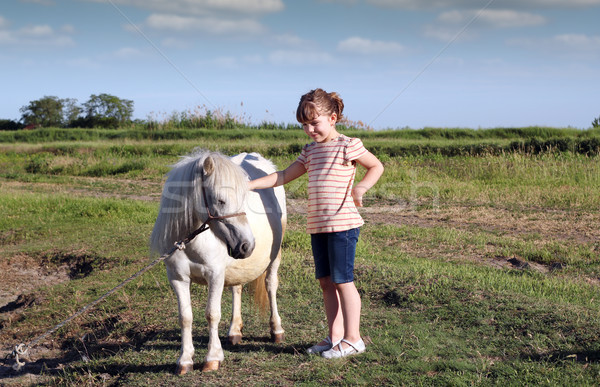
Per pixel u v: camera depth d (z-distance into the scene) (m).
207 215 3.22
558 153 16.28
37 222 9.94
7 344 5.10
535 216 9.86
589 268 6.72
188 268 3.41
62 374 4.00
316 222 3.49
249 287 4.29
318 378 3.37
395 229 8.99
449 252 7.64
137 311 5.30
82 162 19.48
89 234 8.88
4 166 21.20
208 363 3.49
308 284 5.66
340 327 3.76
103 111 63.22
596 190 11.59
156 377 3.49
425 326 4.34
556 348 3.73
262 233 3.78
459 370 3.44
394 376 3.37
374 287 5.45
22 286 6.91
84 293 6.11
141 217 10.16
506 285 5.52
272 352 3.88
